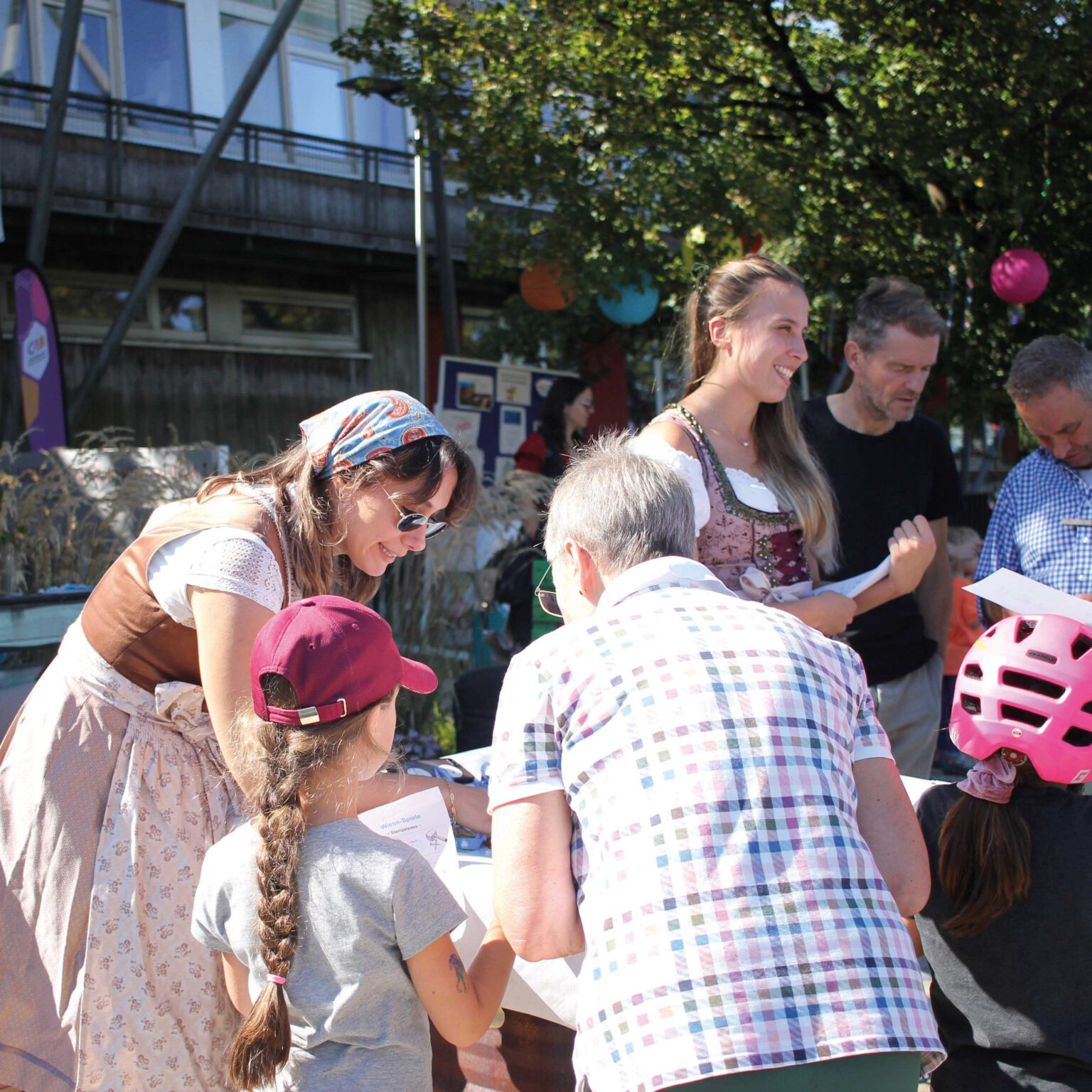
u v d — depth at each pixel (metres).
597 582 1.55
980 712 1.63
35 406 7.76
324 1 12.98
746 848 1.24
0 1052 1.79
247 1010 1.63
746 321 2.31
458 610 5.09
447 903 1.50
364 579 1.98
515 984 1.75
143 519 4.77
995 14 6.85
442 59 7.28
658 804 1.27
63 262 11.34
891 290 2.86
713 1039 1.16
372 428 1.74
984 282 7.81
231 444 12.39
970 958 1.61
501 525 5.07
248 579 1.67
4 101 10.81
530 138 7.26
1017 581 1.94
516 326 10.97
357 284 13.29
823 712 1.36
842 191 7.58
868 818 1.46
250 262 12.17
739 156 7.34
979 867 1.59
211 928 1.56
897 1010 1.21
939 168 7.30
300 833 1.45
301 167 12.69
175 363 12.02
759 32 7.30
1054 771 1.56
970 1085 1.61
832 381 8.38
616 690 1.34
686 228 7.00
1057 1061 1.54
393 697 1.54
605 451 1.64
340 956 1.46
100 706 1.81
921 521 2.38
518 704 1.40
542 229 7.74
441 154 7.58
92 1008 1.75
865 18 7.12
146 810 1.79
